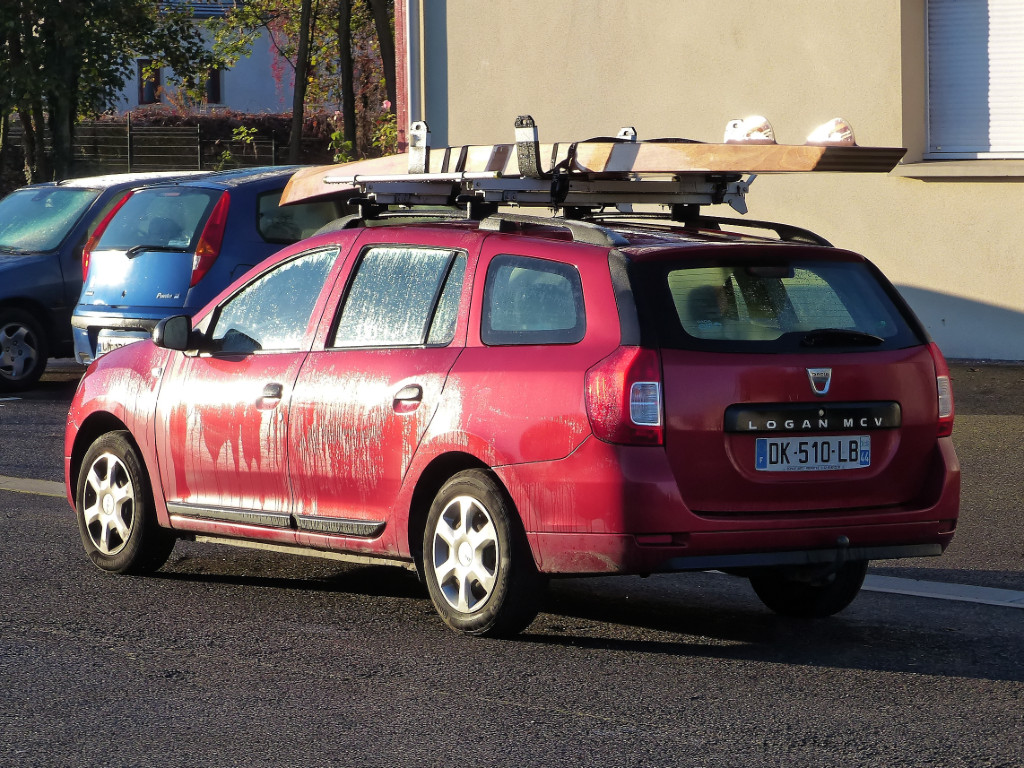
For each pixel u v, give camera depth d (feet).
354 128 150.00
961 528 39.27
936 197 66.80
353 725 23.02
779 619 30.60
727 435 26.45
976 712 23.61
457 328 29.04
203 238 57.98
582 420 26.27
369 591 33.32
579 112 77.82
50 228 71.00
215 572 35.58
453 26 81.15
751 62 72.02
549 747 21.89
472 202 30.58
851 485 27.48
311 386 30.99
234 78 241.96
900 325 28.68
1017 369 63.77
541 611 31.12
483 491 27.76
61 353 70.69
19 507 43.62
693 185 32.96
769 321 27.43
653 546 25.93
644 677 25.81
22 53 122.31
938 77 68.28
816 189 70.03
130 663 26.84
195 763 21.25
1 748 21.97
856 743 22.00
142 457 34.83
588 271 27.30
